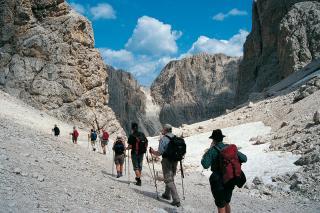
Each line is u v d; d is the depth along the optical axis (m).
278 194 18.27
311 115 33.50
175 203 11.38
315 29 88.88
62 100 56.94
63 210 7.27
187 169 29.89
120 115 190.75
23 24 59.03
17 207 6.57
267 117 42.91
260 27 120.81
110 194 10.30
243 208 13.43
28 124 36.16
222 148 8.25
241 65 127.81
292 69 87.19
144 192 12.87
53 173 10.27
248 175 23.31
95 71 61.25
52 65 58.03
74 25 60.72
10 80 55.81
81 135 47.06
